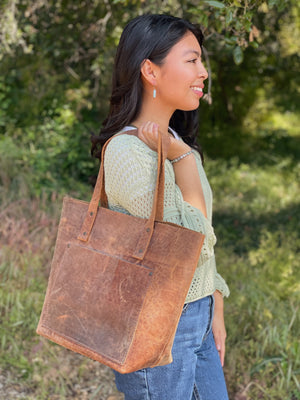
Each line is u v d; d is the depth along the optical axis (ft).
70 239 5.22
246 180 28.76
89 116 26.63
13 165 20.47
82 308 4.93
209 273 5.57
